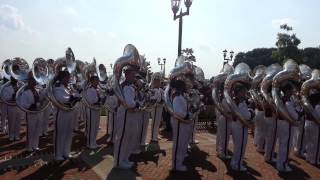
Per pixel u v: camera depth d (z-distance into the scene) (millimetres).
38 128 10188
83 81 10984
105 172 8258
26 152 9953
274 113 9359
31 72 9859
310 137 10047
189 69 8867
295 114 8969
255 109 11242
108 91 11547
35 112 9852
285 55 26594
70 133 9273
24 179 7457
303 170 9227
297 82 9500
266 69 11023
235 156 8984
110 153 10180
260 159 10250
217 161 9828
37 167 8430
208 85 13242
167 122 14688
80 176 7852
